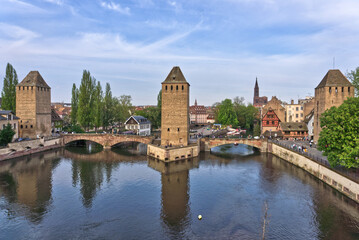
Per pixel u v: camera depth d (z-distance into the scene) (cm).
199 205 3562
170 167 5641
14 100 8150
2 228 2906
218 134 10338
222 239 2700
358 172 3838
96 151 7638
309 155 5147
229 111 12812
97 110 9650
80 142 9075
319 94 6656
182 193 4022
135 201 3703
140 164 5925
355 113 3634
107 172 5219
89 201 3700
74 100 9950
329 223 3009
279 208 3438
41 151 7319
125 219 3148
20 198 3791
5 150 6128
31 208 3447
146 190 4156
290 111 11206
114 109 10812
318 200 3653
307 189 4116
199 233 2819
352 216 3164
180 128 6681
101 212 3341
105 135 7981
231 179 4731
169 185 4406
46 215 3241
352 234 2767
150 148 6850
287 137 8600
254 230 2883
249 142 7462
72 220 3116
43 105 7962
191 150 6650
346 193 3653
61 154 7081
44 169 5428
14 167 5562
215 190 4147
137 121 9819
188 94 7000
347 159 3459
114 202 3669
